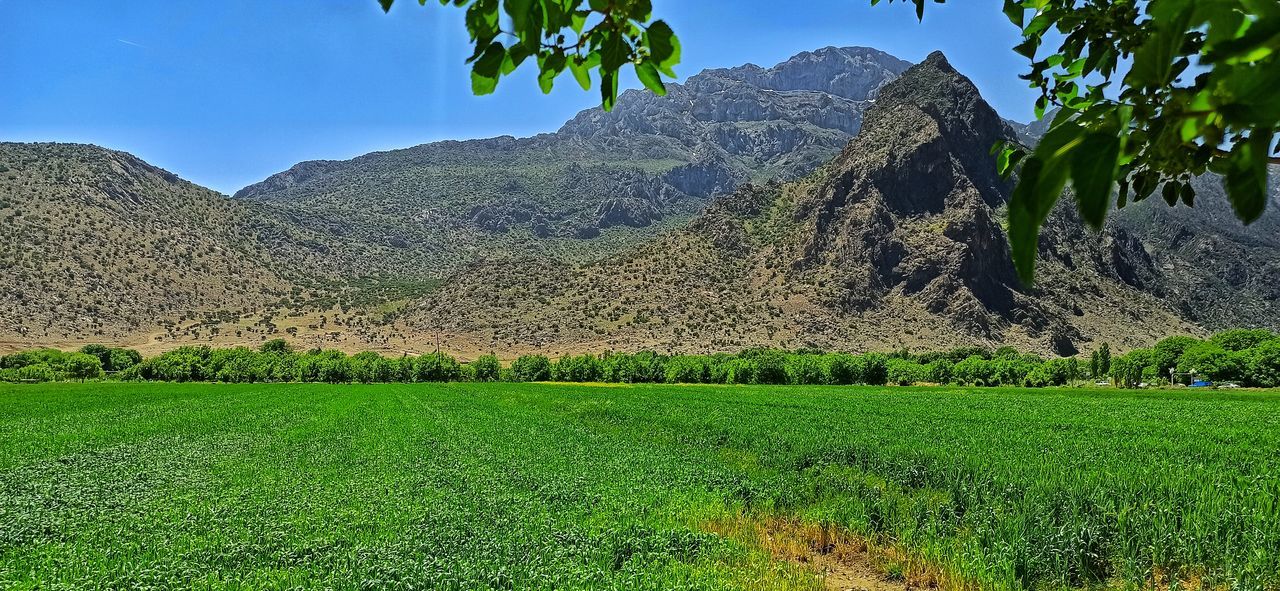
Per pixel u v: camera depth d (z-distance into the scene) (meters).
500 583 10.41
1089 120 1.33
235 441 31.89
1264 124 1.13
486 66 2.04
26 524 13.85
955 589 11.28
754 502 16.48
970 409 48.69
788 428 33.66
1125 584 11.02
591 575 10.61
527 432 35.06
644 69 2.18
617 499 16.70
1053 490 14.98
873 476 20.11
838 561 12.96
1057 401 58.25
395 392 80.50
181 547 12.36
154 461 25.06
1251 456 23.58
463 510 15.38
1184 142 1.30
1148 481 16.17
